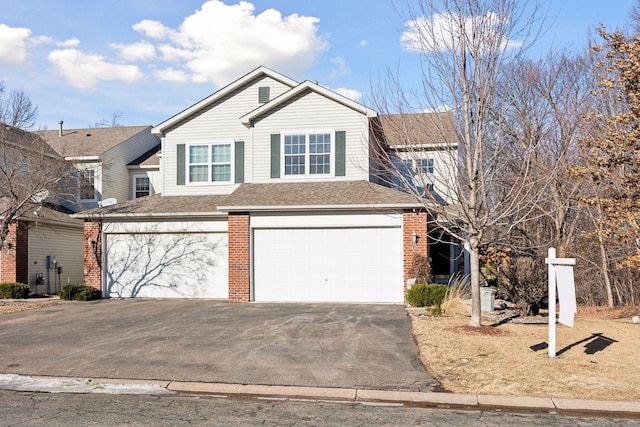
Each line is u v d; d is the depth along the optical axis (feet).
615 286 62.08
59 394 25.71
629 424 21.20
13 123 68.74
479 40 37.76
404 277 56.39
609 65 53.47
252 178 66.13
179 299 63.36
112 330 41.24
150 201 69.72
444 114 41.63
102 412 22.88
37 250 72.74
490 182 39.86
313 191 61.57
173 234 64.95
